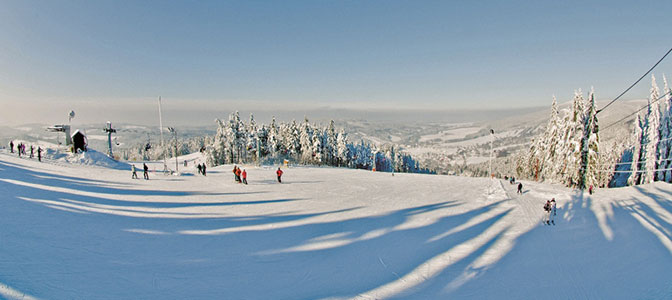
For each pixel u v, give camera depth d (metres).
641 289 7.50
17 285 5.32
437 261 9.51
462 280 8.09
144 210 14.28
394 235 12.19
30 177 21.16
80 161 37.78
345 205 18.50
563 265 9.45
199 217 13.61
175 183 26.64
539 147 56.88
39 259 6.68
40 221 9.73
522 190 29.12
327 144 81.06
